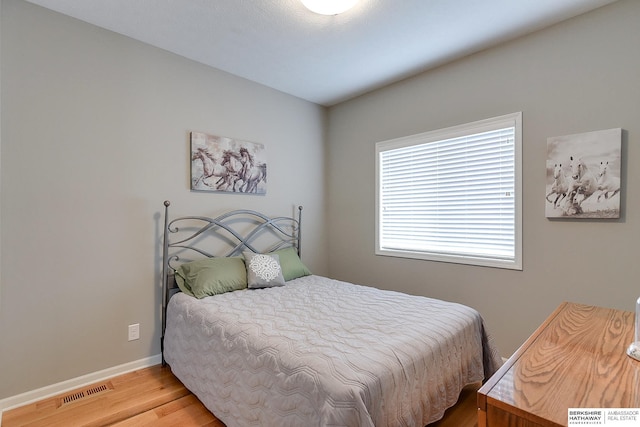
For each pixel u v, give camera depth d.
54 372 2.10
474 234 2.69
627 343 1.05
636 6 1.93
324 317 1.92
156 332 2.56
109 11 2.09
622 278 1.99
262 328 1.75
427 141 2.96
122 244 2.39
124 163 2.39
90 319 2.25
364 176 3.53
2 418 1.86
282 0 1.97
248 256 2.79
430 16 2.13
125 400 2.06
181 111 2.69
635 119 1.94
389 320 1.86
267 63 2.81
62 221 2.13
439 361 1.65
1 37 1.92
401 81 3.16
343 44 2.49
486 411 0.76
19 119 1.97
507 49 2.45
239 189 3.06
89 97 2.23
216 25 2.25
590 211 2.07
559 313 1.37
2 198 1.92
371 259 3.47
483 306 2.61
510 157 2.47
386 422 1.30
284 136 3.48
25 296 2.00
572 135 2.14
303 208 3.67
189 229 2.74
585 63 2.10
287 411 1.36
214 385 1.83
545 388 0.78
